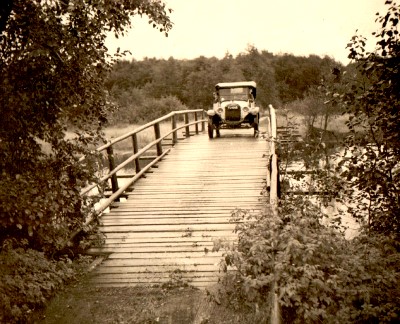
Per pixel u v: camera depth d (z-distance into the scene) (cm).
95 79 498
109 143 773
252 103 1568
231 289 439
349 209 661
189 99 4794
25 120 443
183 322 398
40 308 434
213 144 1427
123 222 697
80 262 546
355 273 437
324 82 621
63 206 503
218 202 777
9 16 423
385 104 550
